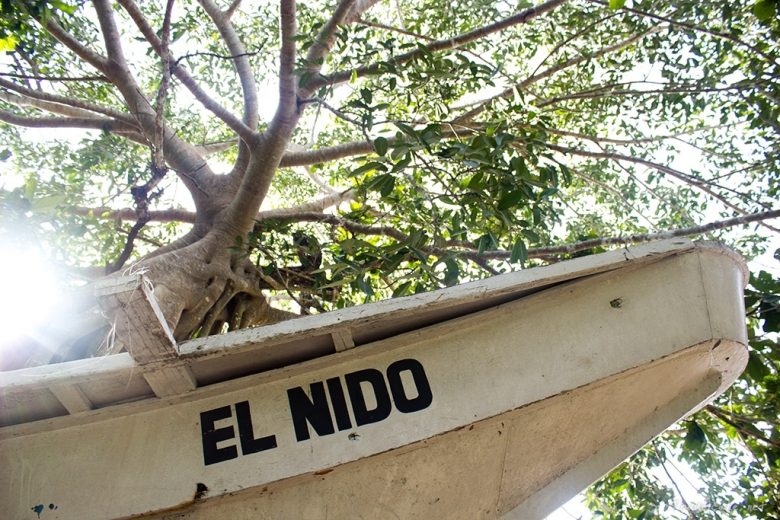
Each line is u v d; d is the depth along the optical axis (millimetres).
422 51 6598
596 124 10078
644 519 7539
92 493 2830
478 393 3062
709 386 3746
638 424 3729
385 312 2930
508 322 3227
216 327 6566
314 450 2941
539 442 3432
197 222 7016
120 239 8703
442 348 3162
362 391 3059
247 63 8617
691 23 8453
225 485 2852
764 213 7008
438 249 5938
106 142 8594
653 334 3217
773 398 6480
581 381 3092
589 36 9070
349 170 9992
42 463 2898
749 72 8352
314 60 6586
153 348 2736
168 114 10391
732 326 3340
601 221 10484
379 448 2947
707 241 3439
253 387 3059
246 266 6840
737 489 7254
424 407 3031
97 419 2984
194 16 10766
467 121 8266
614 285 3314
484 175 5562
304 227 8320
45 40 7824
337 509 3125
